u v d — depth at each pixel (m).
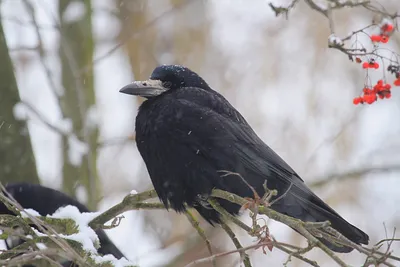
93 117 13.74
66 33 13.98
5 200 7.99
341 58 17.27
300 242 15.80
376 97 9.10
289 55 17.64
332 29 8.84
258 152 9.87
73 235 8.06
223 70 17.64
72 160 13.29
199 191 9.61
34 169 12.22
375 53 9.05
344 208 17.00
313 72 17.31
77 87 12.98
